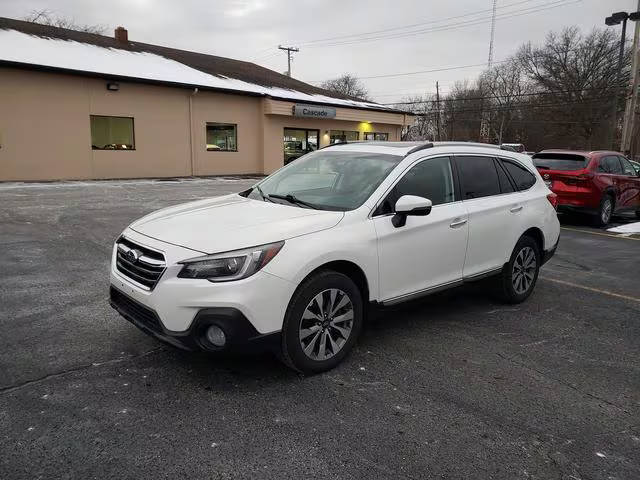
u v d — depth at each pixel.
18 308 4.73
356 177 4.28
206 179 20.12
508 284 5.27
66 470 2.52
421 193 4.34
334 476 2.56
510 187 5.32
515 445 2.88
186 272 3.16
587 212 11.20
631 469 2.71
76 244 7.48
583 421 3.17
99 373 3.52
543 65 59.69
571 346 4.37
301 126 25.11
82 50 20.69
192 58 27.66
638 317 5.20
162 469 2.56
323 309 3.60
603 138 53.09
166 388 3.35
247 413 3.10
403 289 4.15
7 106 16.16
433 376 3.68
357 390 3.43
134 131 19.33
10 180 16.52
